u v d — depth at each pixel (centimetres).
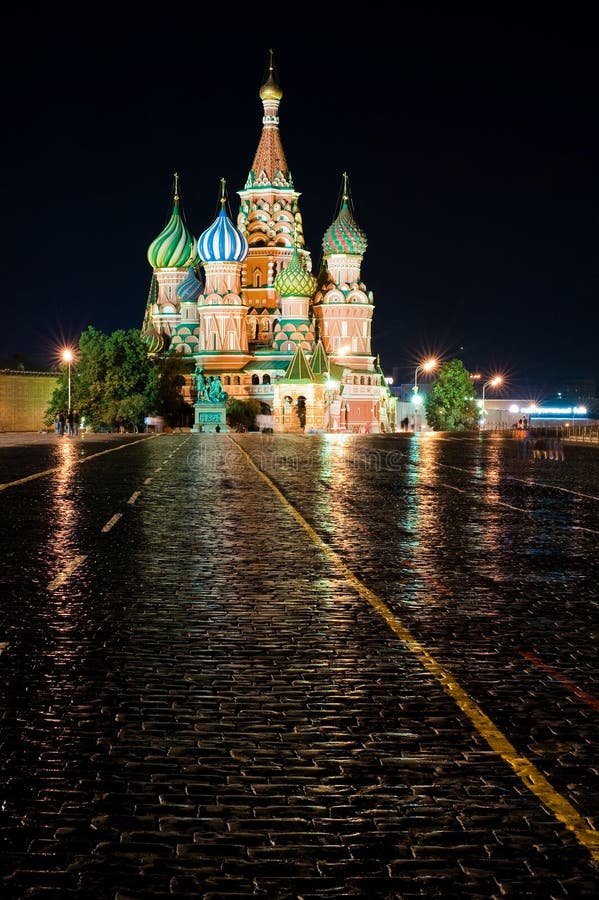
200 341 12962
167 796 574
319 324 13312
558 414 16850
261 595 1162
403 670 849
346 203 13275
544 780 601
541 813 553
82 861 493
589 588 1230
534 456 4775
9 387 10819
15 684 799
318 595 1167
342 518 1939
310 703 755
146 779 600
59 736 677
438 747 658
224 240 12662
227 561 1399
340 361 13012
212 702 756
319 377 11900
